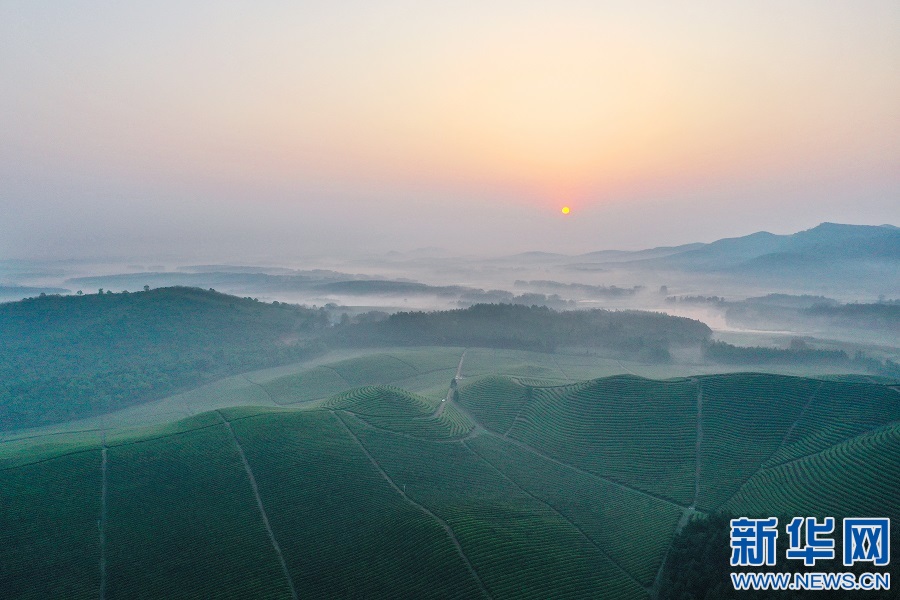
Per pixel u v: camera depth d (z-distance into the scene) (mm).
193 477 110562
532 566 86750
